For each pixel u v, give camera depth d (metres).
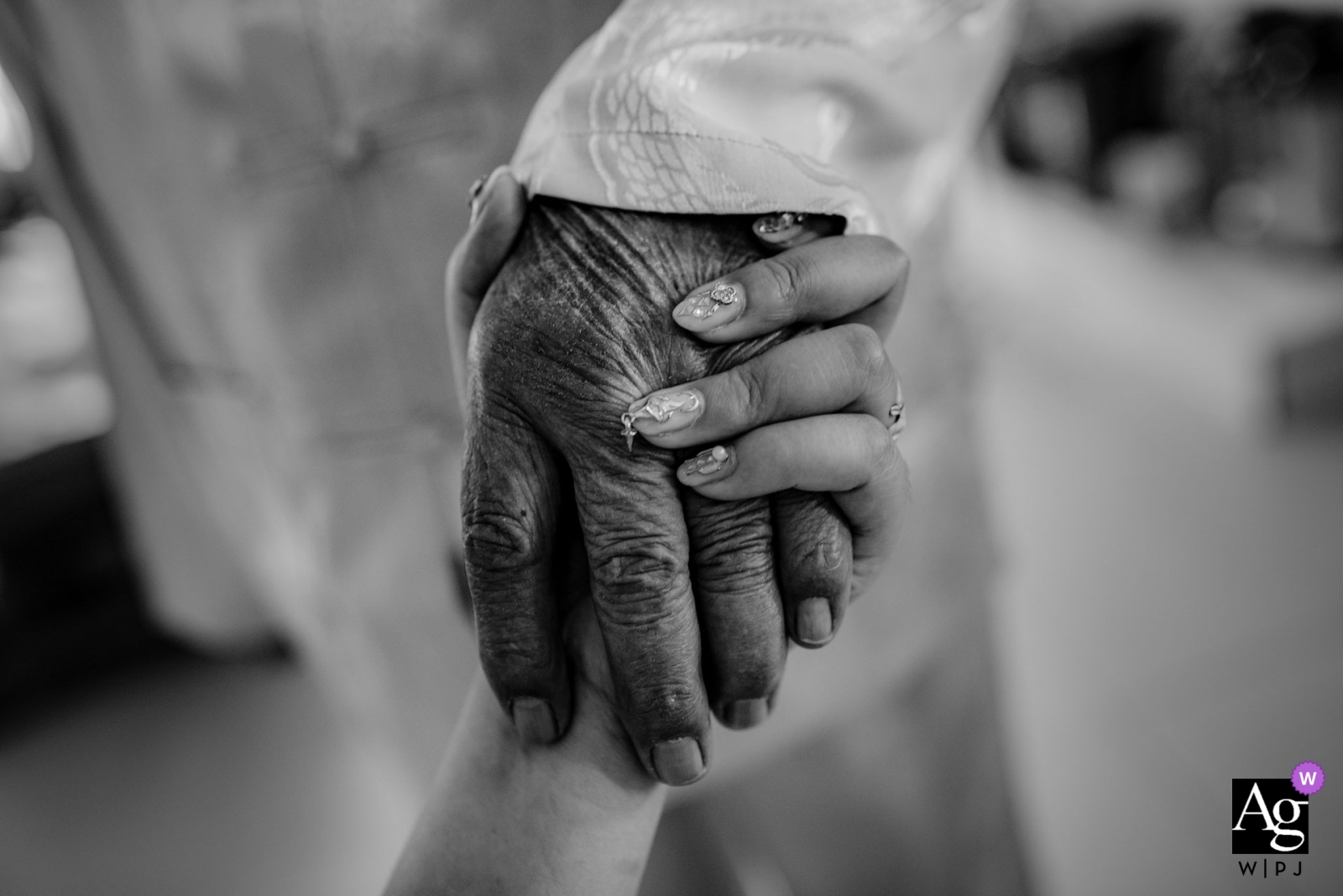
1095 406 1.69
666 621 0.34
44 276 1.53
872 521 0.36
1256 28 1.71
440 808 0.38
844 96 0.40
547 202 0.37
